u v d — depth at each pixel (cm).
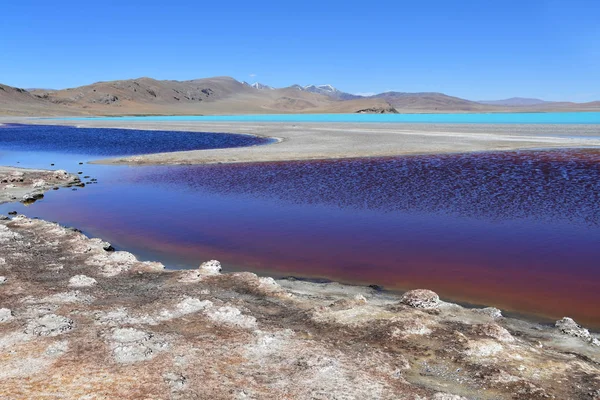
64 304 994
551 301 1138
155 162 3906
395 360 784
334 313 977
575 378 734
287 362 761
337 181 2842
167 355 765
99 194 2636
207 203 2339
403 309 1000
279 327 903
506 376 728
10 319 899
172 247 1633
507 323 1008
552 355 827
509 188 2527
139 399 638
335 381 705
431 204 2189
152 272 1282
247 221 1962
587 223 1823
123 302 1021
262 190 2636
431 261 1441
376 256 1495
